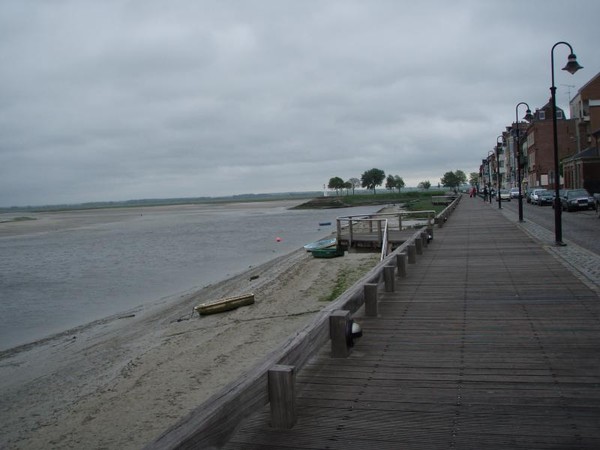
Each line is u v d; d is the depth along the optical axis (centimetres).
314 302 1548
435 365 595
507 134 10700
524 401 482
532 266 1309
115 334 1495
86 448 727
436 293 1020
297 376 573
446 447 401
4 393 1048
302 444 414
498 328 745
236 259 3238
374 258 2400
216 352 1111
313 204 14000
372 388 530
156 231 6262
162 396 880
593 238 1939
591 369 562
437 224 2695
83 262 3384
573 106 6912
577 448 391
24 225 8975
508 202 6219
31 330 1662
